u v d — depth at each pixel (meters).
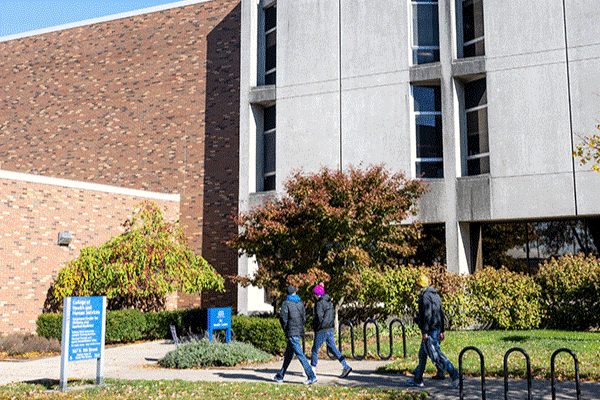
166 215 23.61
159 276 19.42
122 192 22.05
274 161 21.80
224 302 22.95
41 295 19.33
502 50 18.17
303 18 20.98
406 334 16.73
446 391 9.46
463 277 17.19
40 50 28.91
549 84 17.50
